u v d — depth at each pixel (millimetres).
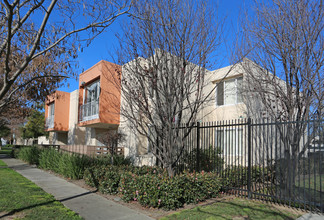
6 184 8391
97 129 15867
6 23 6348
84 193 7637
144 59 7602
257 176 9047
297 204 6473
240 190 7348
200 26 7262
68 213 5449
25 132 31422
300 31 7133
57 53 6547
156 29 7129
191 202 6531
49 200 6477
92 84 15398
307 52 7035
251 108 10758
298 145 7285
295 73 7289
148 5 7172
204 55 7266
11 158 19609
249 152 7195
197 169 8445
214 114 12664
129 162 11953
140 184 6266
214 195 7203
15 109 12875
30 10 5074
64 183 9227
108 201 6719
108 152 13109
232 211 5770
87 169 9031
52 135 23875
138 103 7586
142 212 5785
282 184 7734
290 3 7379
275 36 7609
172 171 7258
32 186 8312
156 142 8227
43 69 9109
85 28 5836
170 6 7125
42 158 13336
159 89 7293
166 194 5898
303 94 7125
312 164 9414
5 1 4199
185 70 7234
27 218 5000
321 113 7367
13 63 7223
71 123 20156
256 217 5395
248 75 9289
